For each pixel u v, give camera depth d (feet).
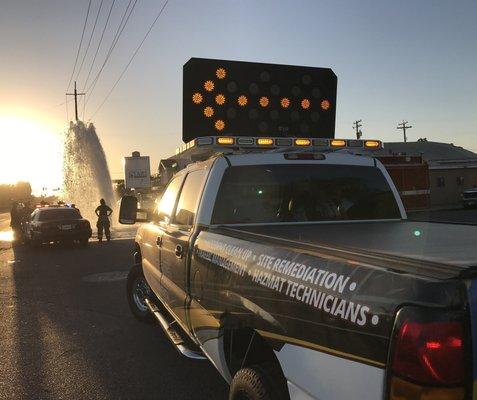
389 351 5.92
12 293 30.01
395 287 6.02
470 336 5.63
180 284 13.67
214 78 17.72
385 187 14.93
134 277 22.82
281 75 18.57
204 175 13.70
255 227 12.44
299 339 7.67
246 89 18.12
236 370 10.78
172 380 15.81
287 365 7.98
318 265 7.50
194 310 12.39
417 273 6.05
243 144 16.08
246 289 9.37
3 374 16.52
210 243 11.57
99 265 41.27
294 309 7.77
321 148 16.89
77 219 57.52
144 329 21.43
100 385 15.51
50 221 56.13
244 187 13.44
